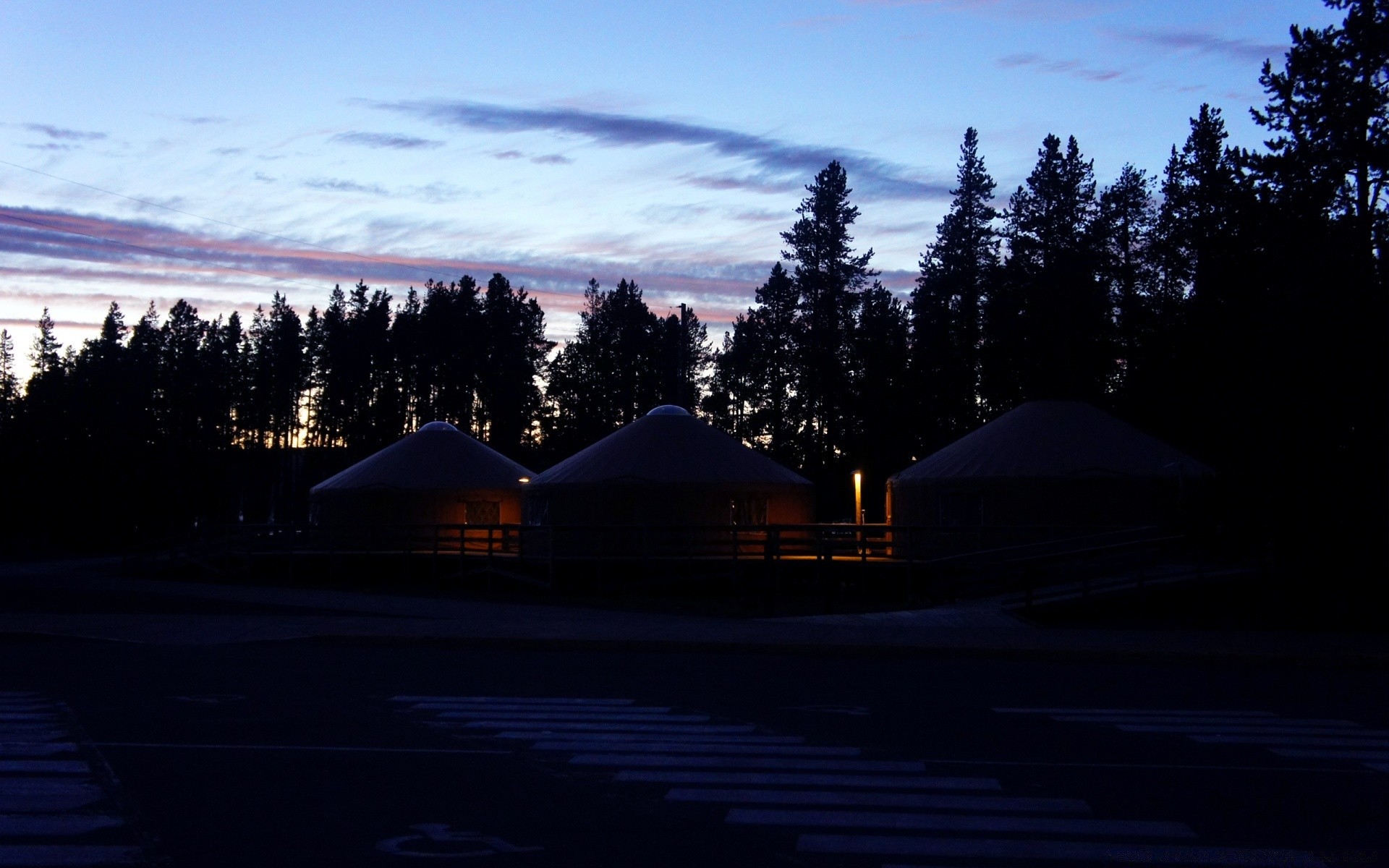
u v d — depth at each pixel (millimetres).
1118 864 6641
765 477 35969
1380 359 20359
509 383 86812
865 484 60406
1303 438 20250
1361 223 23672
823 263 68125
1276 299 22016
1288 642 18016
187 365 84938
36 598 27328
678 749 9836
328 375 90062
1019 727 11070
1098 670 15828
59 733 10508
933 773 8992
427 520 42062
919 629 19562
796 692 13430
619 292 90000
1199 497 21047
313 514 44844
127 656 16766
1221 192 35125
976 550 31969
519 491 43406
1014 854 6793
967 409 61781
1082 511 32344
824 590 26422
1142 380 49062
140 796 8109
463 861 6602
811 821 7512
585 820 7527
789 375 69062
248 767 9070
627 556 31391
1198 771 9102
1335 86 27906
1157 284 60469
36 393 68625
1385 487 20062
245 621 21016
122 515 68438
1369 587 20422
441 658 16750
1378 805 8008
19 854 6762
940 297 65312
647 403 87062
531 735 10469
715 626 20016
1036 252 61656
